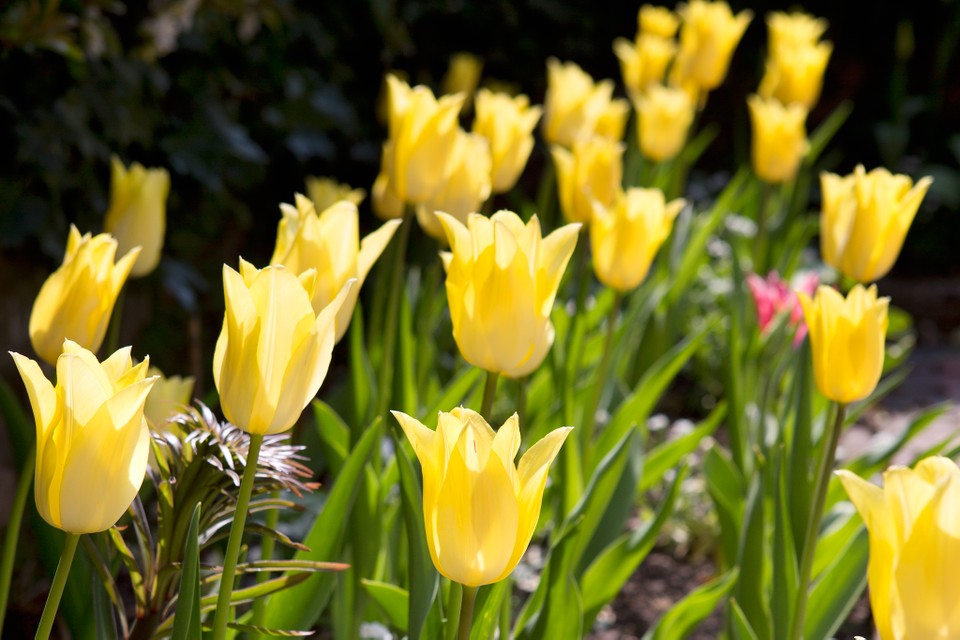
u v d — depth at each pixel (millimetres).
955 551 1043
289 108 4430
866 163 7008
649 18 4598
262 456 1358
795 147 3773
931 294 5902
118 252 1950
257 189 4668
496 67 5777
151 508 2689
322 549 1691
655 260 4434
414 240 4539
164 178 1954
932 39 6926
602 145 2486
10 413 1842
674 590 3068
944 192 6312
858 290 1553
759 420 2830
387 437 2791
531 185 5902
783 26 4598
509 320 1381
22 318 3189
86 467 1051
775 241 4438
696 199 5746
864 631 2760
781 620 1866
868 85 6965
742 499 2549
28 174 3080
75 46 2623
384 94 4672
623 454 2094
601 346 3150
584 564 2238
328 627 2504
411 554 1621
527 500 1109
